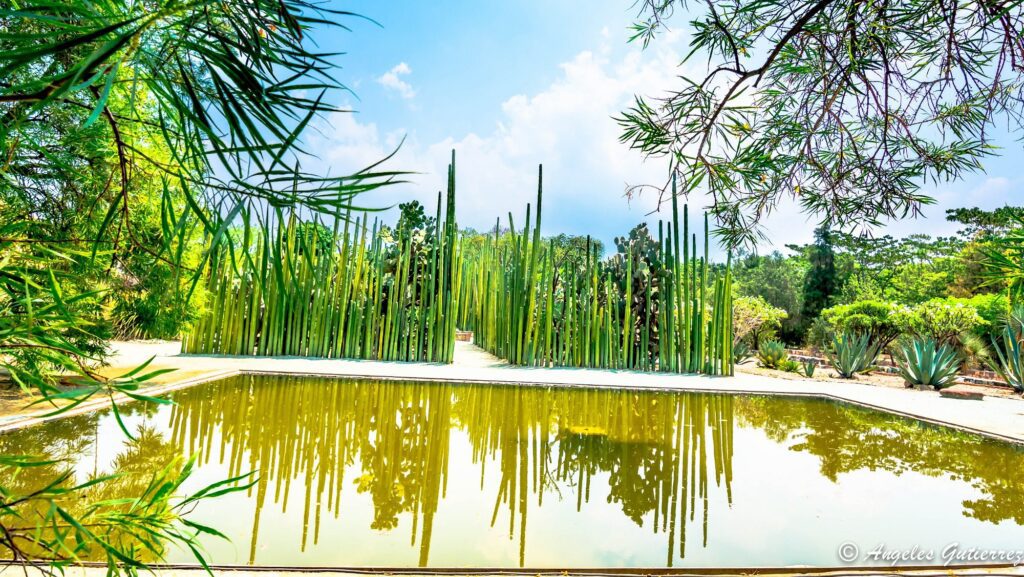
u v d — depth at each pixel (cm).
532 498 296
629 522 264
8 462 67
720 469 363
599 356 957
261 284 67
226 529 232
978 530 262
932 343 852
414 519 257
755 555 229
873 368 1119
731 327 914
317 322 884
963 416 568
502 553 224
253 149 59
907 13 100
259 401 517
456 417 499
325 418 462
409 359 927
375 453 366
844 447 436
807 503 298
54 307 75
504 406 565
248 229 65
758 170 125
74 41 47
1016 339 831
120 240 95
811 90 119
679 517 273
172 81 65
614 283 1018
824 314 1562
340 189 62
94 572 162
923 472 367
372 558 213
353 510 263
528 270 966
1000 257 86
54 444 337
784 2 102
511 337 951
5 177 100
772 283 2288
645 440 440
